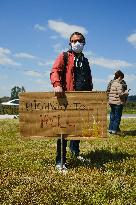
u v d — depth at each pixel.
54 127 3.77
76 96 3.75
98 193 2.91
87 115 3.76
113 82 7.86
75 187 3.04
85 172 3.61
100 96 3.74
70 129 3.76
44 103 3.76
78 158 4.30
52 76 3.81
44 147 5.41
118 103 7.72
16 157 4.47
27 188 3.00
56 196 2.83
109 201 2.78
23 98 3.78
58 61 3.86
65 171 3.67
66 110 3.76
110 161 4.28
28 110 3.78
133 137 7.06
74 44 3.89
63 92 3.74
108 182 3.21
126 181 3.29
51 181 3.24
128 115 20.20
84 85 3.98
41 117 3.77
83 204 2.72
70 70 3.89
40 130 3.77
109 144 5.76
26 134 3.78
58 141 3.94
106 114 3.74
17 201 2.71
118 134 7.67
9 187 3.07
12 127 8.91
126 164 4.06
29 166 3.94
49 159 4.33
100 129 3.75
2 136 6.89
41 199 2.75
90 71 4.08
